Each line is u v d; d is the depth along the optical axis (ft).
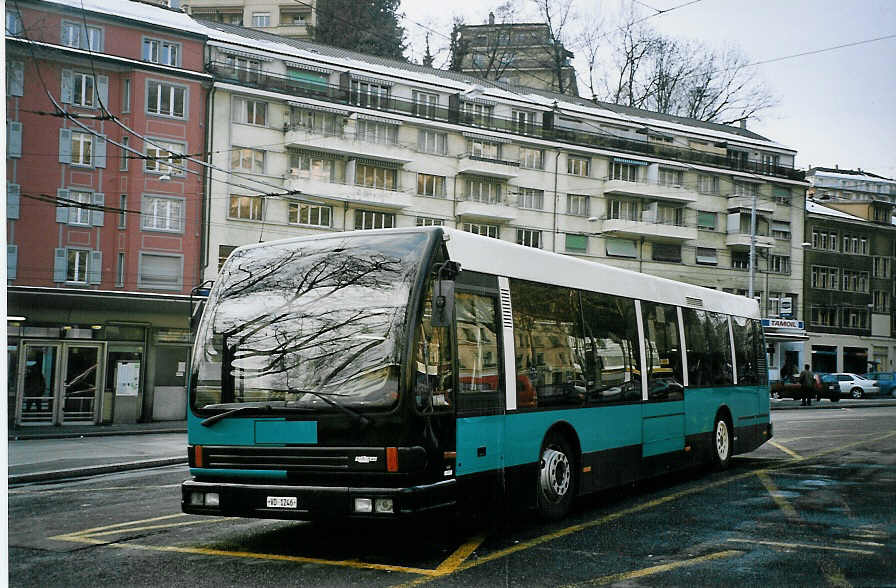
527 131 174.70
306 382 24.91
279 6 277.03
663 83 209.15
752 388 50.78
